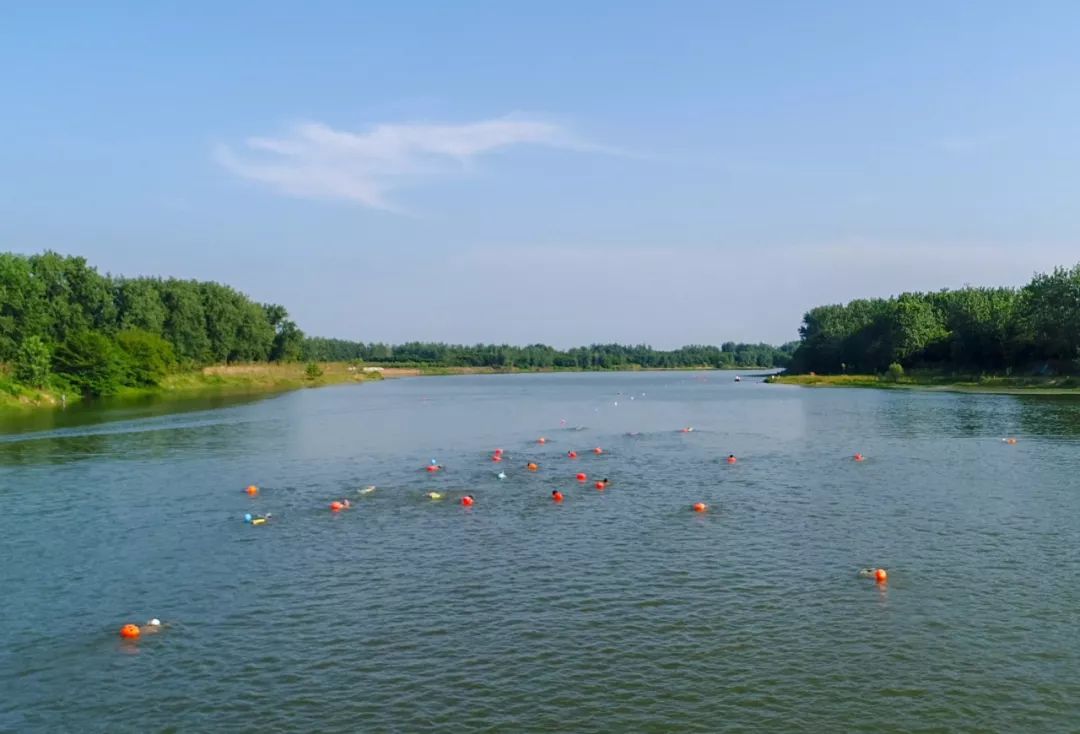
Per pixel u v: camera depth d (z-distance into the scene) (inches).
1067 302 5275.6
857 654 916.6
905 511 1584.6
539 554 1323.8
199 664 922.7
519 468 2187.5
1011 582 1146.7
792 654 918.4
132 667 920.3
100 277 6328.7
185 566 1291.8
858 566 1230.3
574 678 867.4
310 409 4488.2
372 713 800.9
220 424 3528.5
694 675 870.4
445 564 1278.3
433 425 3481.8
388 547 1382.9
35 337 4815.5
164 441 2871.6
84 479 2076.8
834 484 1879.9
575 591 1137.4
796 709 795.4
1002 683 844.6
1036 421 3181.6
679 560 1277.1
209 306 7568.9
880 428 3046.3
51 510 1707.7
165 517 1633.9
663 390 6845.5
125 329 6289.4
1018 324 5802.2
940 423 3184.1
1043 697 815.1
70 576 1249.4
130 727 786.8
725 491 1817.2
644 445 2655.0
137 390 5984.3
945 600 1079.6
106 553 1374.3
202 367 7386.8
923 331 6840.6
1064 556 1263.5
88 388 5354.3
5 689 872.3
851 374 7770.7
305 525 1551.4
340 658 929.5
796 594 1111.0
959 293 7642.7
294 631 1012.5
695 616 1035.9
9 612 1097.4
